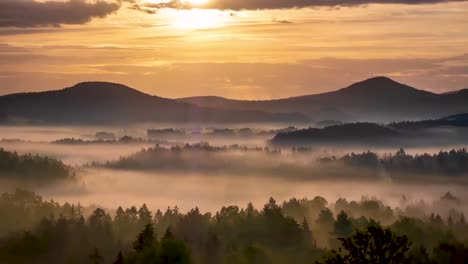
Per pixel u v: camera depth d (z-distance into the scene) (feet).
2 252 475.72
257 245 460.14
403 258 158.10
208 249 449.89
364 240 160.15
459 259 281.74
